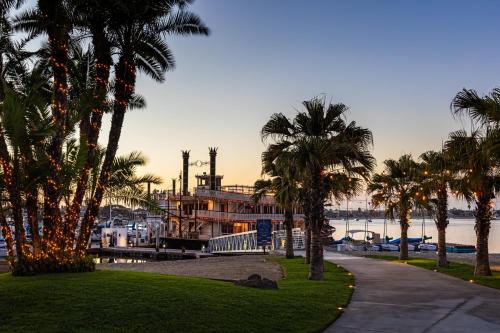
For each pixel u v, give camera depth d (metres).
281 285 18.70
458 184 23.56
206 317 11.02
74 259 17.27
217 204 72.06
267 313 11.98
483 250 23.08
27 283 13.72
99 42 19.09
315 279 20.94
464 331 10.93
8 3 17.84
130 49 19.62
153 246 72.75
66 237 17.86
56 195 17.22
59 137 17.48
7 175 16.09
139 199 21.22
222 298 13.04
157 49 21.59
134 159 21.08
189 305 11.84
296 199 35.38
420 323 11.78
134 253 64.31
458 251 56.72
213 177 82.50
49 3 17.70
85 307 11.13
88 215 18.61
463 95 17.94
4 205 18.25
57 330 9.67
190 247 67.62
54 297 11.94
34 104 17.09
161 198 76.56
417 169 35.12
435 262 32.88
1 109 15.63
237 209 72.94
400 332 10.87
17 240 16.33
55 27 17.91
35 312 10.79
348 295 15.95
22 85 19.52
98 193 18.83
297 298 14.45
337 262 32.16
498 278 21.62
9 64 18.97
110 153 19.11
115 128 19.30
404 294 16.59
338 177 23.31
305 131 21.22
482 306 14.16
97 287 13.28
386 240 81.62
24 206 17.17
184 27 20.92
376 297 15.89
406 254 36.47
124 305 11.41
